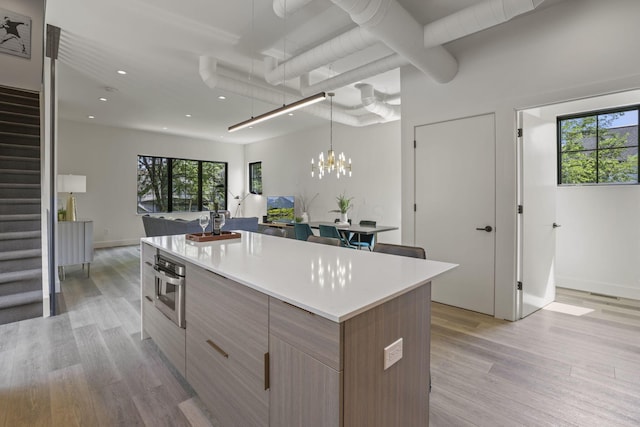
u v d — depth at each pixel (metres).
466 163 3.35
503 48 3.03
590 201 3.93
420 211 3.74
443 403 1.82
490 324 2.98
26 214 3.91
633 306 3.43
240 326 1.45
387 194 6.01
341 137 6.84
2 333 2.74
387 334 1.23
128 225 7.59
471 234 3.34
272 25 3.16
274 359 1.26
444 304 3.58
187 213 8.56
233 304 1.49
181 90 4.85
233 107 5.71
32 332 2.76
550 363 2.25
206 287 1.71
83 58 3.83
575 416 1.71
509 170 3.05
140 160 7.82
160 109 5.85
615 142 3.81
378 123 6.09
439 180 3.57
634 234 3.64
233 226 5.33
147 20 3.02
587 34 2.59
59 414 1.73
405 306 1.33
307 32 3.29
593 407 1.78
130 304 3.46
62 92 4.96
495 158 3.14
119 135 7.43
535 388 1.96
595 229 3.90
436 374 2.12
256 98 4.40
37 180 4.43
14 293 3.18
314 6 2.86
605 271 3.84
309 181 7.61
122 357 2.34
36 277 3.29
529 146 3.16
